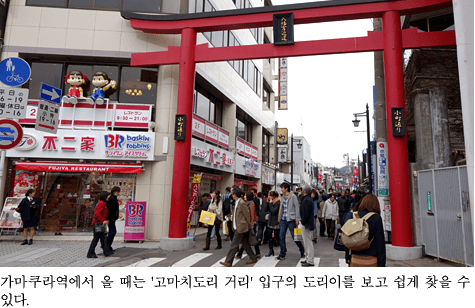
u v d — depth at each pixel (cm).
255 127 2266
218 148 1492
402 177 834
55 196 1140
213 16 1040
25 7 1178
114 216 859
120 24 1191
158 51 1092
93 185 1157
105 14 1194
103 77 1154
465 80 394
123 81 1209
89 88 1195
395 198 831
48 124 754
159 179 1124
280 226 796
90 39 1173
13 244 955
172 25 1071
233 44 1769
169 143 1145
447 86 1027
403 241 807
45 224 1120
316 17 978
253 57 1016
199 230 1470
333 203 1226
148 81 1217
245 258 808
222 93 1603
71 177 1156
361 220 364
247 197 801
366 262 357
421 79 1029
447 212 711
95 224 792
